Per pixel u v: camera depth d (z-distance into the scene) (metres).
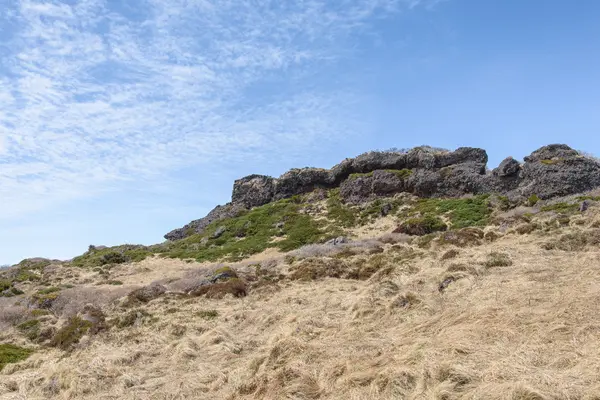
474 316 7.73
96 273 32.78
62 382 9.23
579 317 6.78
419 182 36.47
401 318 8.96
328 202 40.44
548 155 33.12
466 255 13.83
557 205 25.03
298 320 10.52
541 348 6.11
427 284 11.20
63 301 21.12
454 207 31.48
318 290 14.88
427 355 6.46
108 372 9.43
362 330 8.77
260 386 7.03
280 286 17.34
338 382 6.48
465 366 5.86
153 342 11.71
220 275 19.66
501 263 11.52
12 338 15.46
